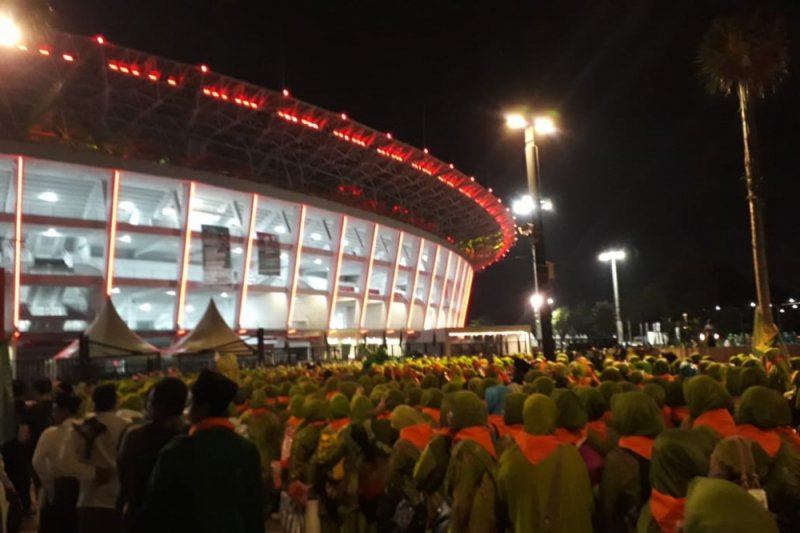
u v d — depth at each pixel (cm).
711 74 2461
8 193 5712
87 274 6025
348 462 679
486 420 555
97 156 5759
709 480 266
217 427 437
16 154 5359
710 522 247
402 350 4925
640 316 9744
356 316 8469
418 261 9731
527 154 2198
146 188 6384
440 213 10450
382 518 600
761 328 2312
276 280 7544
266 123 7181
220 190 6706
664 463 379
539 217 2164
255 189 6962
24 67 5400
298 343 7400
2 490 598
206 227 6262
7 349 1081
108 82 5962
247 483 438
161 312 7031
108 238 5956
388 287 9088
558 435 521
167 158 6394
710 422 530
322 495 686
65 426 729
